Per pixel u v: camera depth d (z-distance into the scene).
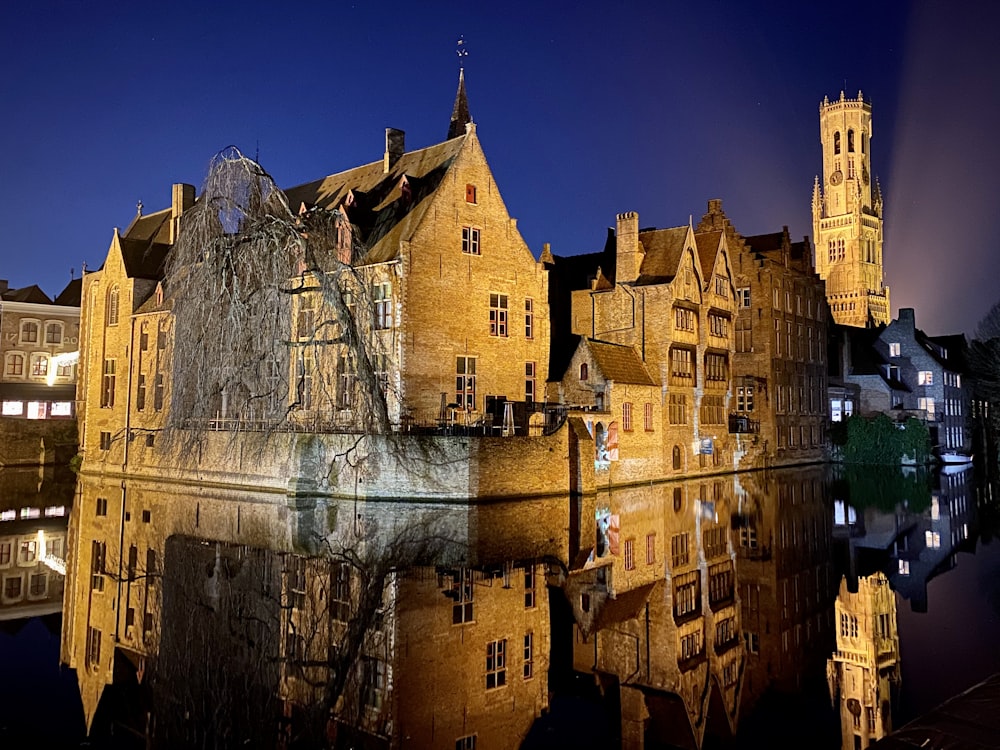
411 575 19.25
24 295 69.50
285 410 34.81
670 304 44.44
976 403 78.19
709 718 11.73
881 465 62.69
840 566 22.31
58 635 15.69
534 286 44.53
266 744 10.31
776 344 58.88
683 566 21.81
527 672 13.44
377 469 33.22
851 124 152.12
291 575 19.30
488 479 33.12
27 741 10.63
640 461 42.81
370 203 43.94
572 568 20.81
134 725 11.16
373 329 33.28
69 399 64.31
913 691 12.36
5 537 26.45
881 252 157.25
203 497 35.31
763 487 43.41
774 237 62.47
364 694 11.99
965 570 21.73
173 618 16.14
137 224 62.09
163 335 46.53
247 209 31.52
